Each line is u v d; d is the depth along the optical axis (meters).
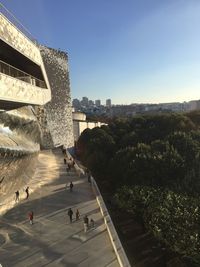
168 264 30.73
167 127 85.38
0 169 32.25
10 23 29.11
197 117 104.00
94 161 64.62
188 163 50.06
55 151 81.44
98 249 27.61
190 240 28.89
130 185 47.16
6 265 24.98
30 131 54.06
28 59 35.59
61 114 93.56
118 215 42.31
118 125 95.50
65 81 96.12
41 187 45.84
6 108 39.59
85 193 43.22
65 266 24.98
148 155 51.72
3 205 36.09
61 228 31.88
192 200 35.97
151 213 34.97
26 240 29.27
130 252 33.00
